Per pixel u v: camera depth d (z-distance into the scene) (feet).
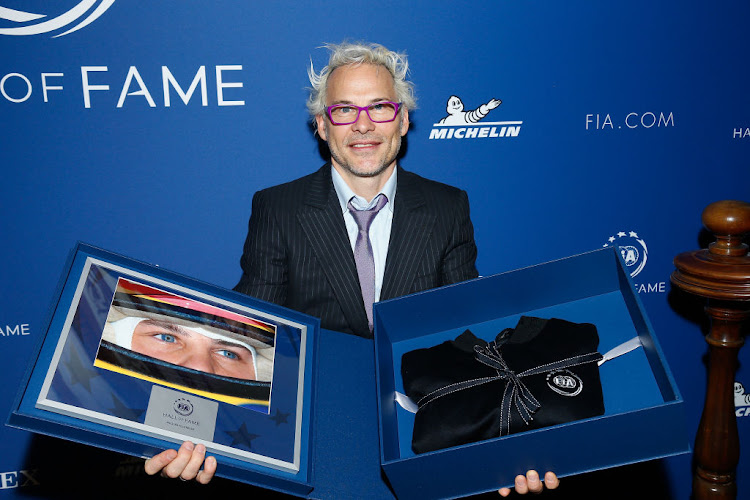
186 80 5.22
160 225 5.48
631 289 3.74
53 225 5.34
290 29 5.21
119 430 3.02
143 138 5.28
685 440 3.05
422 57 5.38
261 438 3.39
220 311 3.86
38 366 3.00
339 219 4.93
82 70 5.08
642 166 5.82
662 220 5.98
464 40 5.39
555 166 5.74
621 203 5.89
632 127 5.73
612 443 3.11
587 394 3.49
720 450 4.78
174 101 5.24
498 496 4.52
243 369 3.63
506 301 4.34
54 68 5.05
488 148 5.64
